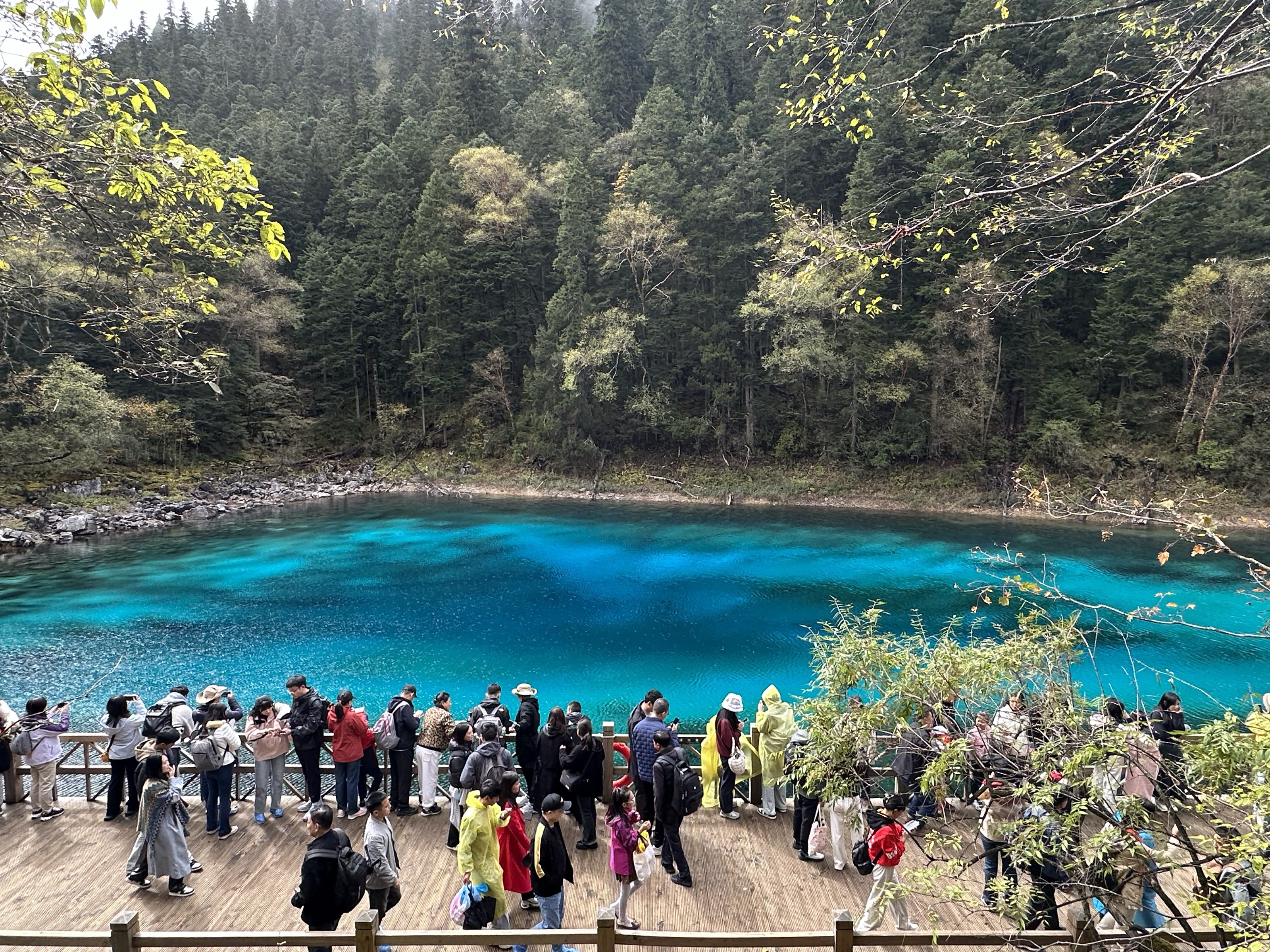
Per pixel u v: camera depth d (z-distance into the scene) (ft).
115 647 61.87
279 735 29.27
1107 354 133.28
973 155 88.48
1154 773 19.12
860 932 17.20
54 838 28.07
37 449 110.52
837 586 82.84
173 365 25.41
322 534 114.83
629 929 22.80
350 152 214.48
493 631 67.41
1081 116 94.17
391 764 30.09
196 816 30.01
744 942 17.11
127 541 108.47
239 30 327.26
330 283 184.34
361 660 59.36
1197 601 74.23
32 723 29.48
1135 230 126.72
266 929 22.66
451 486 166.61
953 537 110.01
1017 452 141.79
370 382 195.11
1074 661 17.76
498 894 21.02
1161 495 122.01
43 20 17.31
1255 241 120.47
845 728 18.76
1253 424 123.95
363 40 391.86
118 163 20.33
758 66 206.90
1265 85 107.65
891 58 127.75
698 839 28.66
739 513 136.67
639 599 78.74
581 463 167.63
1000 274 88.99
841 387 155.53
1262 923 12.80
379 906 20.56
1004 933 16.55
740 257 159.53
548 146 204.95
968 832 24.67
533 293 192.13
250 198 22.68
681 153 164.66
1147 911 19.66
